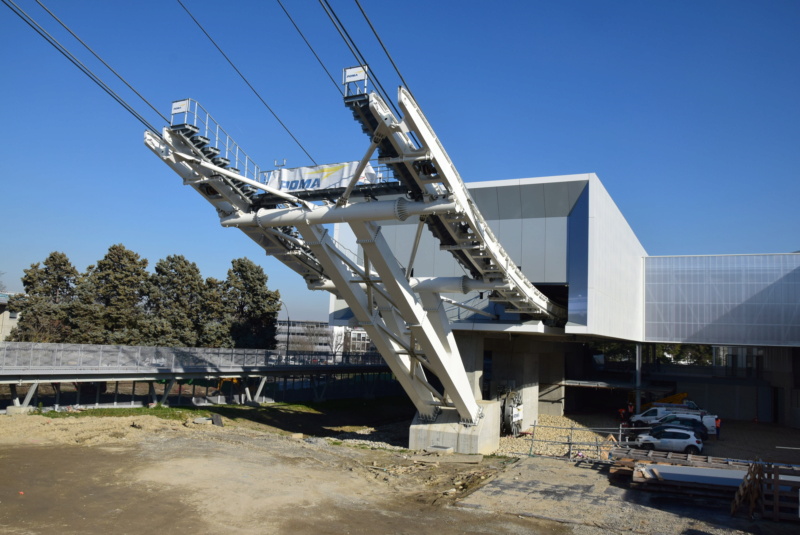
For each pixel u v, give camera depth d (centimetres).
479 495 1698
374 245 2034
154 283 5384
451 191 1850
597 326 3025
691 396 4866
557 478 1955
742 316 4178
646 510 1569
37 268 4803
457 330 3228
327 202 2247
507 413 3400
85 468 1744
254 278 6028
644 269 4444
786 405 4278
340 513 1463
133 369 3162
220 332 5553
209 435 2448
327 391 4950
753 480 1527
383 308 2484
